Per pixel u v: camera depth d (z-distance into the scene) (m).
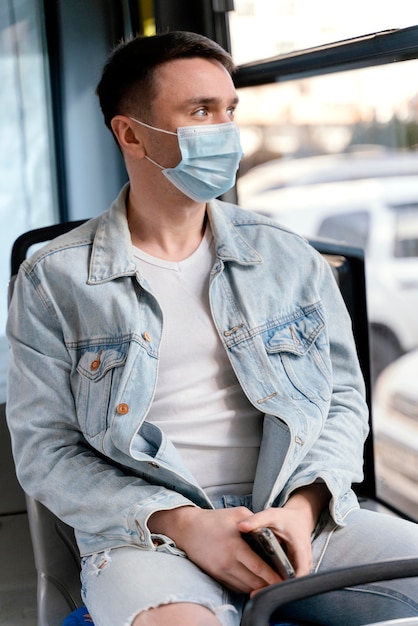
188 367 1.60
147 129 1.62
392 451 2.90
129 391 1.53
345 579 1.12
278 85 2.59
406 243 4.41
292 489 1.50
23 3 3.60
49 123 3.71
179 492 1.51
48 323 1.62
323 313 1.67
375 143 3.13
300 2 2.32
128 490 1.47
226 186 1.63
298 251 1.71
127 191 1.72
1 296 3.74
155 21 2.81
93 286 1.60
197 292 1.63
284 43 2.46
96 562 1.43
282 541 1.40
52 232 2.00
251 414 1.60
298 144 3.12
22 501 2.25
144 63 1.62
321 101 2.81
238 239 1.70
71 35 3.58
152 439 1.55
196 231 1.68
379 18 2.04
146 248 1.66
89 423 1.56
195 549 1.40
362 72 2.30
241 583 1.37
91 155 3.68
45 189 3.75
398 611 1.41
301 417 1.54
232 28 2.72
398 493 2.49
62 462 1.54
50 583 1.72
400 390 3.64
